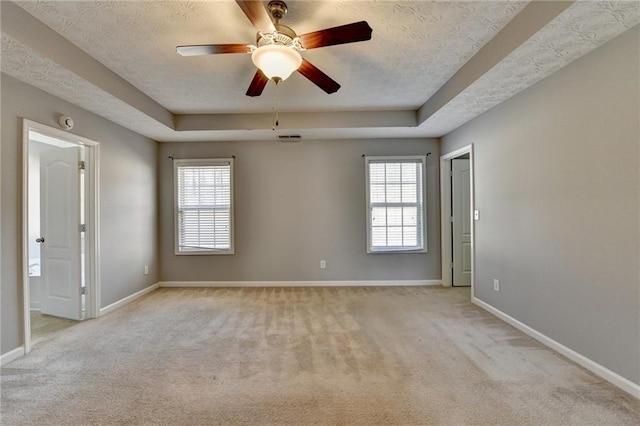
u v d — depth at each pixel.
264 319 3.29
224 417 1.74
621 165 1.94
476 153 3.65
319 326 3.08
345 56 2.67
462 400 1.88
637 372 1.87
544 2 1.85
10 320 2.41
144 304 3.84
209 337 2.83
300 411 1.79
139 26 2.19
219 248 4.71
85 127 3.26
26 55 2.14
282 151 4.72
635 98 1.85
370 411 1.79
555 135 2.46
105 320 3.29
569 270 2.35
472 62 2.68
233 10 2.04
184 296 4.19
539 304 2.68
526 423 1.67
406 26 2.23
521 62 2.30
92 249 3.39
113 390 2.00
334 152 4.71
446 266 4.67
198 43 2.42
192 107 3.86
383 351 2.52
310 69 2.25
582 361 2.25
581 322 2.25
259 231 4.72
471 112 3.48
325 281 4.73
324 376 2.15
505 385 2.02
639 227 1.85
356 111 4.07
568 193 2.35
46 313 3.49
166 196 4.73
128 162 4.00
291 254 4.72
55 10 2.00
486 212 3.47
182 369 2.26
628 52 1.88
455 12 2.07
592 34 1.93
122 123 3.75
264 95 3.51
